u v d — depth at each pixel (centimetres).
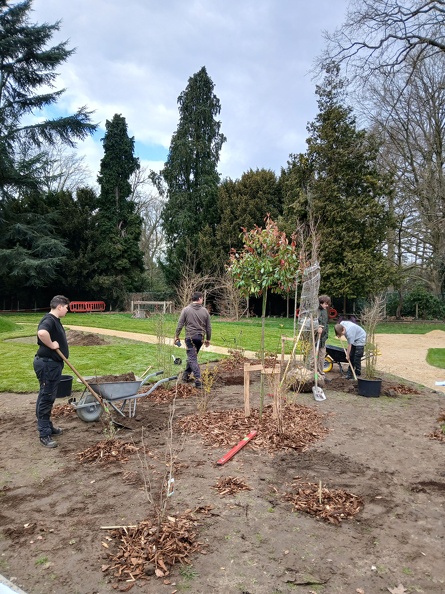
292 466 420
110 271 3419
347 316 2267
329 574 258
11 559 273
